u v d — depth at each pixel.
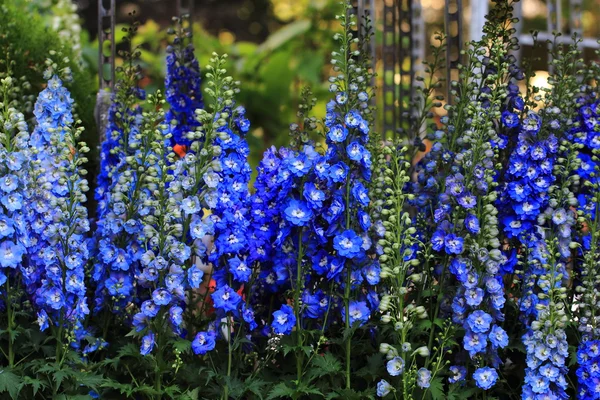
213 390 3.03
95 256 3.18
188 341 3.00
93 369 3.08
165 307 3.01
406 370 3.02
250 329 3.08
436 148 3.22
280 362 3.15
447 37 3.55
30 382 2.91
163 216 2.97
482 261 3.01
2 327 3.04
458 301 3.03
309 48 6.41
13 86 3.58
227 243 3.02
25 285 3.11
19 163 2.97
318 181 3.02
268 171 3.08
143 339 2.98
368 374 3.05
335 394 2.98
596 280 3.08
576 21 4.61
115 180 3.22
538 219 3.11
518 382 3.22
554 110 3.16
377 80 4.95
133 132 3.30
